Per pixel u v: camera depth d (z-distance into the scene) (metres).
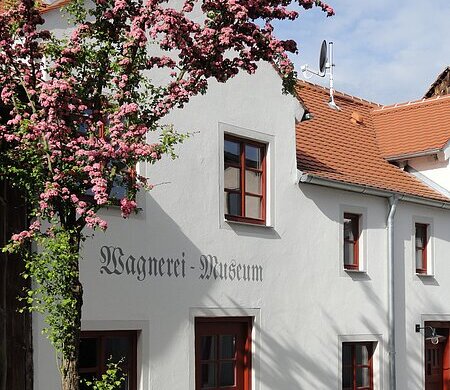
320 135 18.72
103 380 8.41
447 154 19.45
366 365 17.12
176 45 7.91
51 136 7.57
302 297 15.58
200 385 13.49
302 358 15.40
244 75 14.77
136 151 7.52
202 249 13.62
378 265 17.42
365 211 17.22
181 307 13.11
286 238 15.36
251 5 7.88
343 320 16.44
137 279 12.40
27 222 10.29
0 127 7.73
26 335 10.54
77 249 7.82
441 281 19.09
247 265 14.48
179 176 13.32
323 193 16.30
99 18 8.27
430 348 18.91
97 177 7.37
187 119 13.60
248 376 14.39
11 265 10.42
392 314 17.47
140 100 8.16
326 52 21.34
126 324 12.15
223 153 14.25
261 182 15.14
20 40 8.05
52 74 8.04
